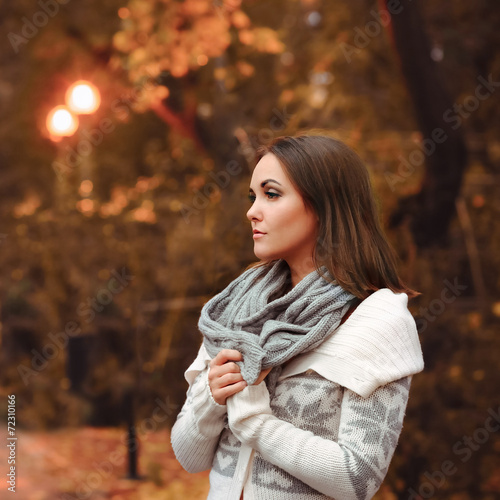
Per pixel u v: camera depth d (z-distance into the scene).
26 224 12.14
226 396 2.31
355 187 2.47
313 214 2.44
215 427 2.48
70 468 8.59
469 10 9.59
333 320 2.31
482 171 9.16
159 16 9.52
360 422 2.24
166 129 11.93
